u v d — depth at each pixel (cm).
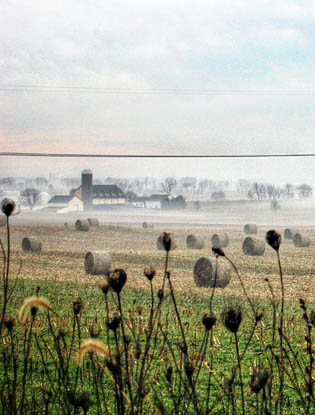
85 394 361
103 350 279
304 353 1116
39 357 921
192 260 4303
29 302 289
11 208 371
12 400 423
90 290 2436
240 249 5353
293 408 758
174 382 784
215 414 671
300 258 4353
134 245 5953
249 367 1020
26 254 4709
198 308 1862
